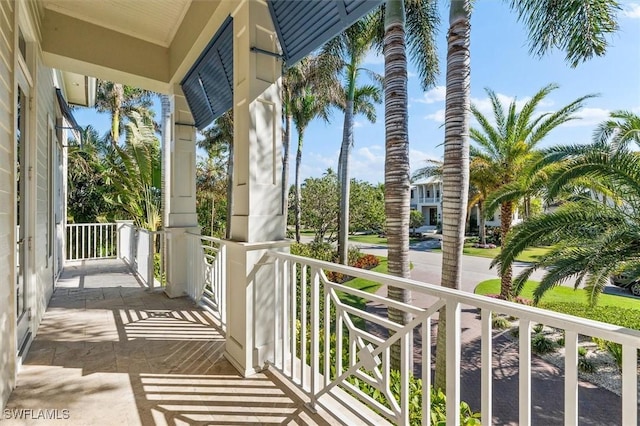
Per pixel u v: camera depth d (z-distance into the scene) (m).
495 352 5.16
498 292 7.93
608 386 4.10
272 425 1.82
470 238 19.28
